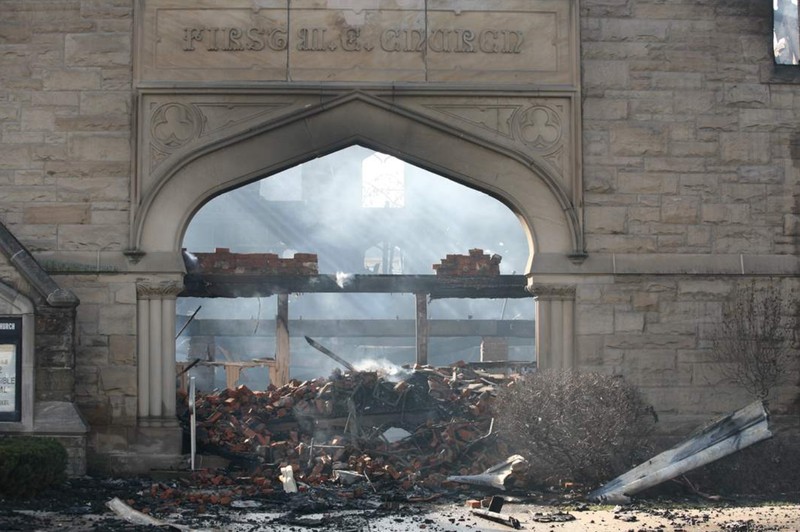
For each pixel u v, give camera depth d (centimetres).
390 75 1669
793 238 1698
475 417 1777
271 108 1662
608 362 1664
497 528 1198
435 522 1234
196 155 1650
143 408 1627
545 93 1670
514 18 1684
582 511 1317
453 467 1625
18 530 1138
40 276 1540
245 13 1669
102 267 1638
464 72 1673
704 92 1702
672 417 1662
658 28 1702
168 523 1212
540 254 1667
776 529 1173
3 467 1318
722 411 1669
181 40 1664
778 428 1652
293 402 1798
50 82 1664
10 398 1528
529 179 1677
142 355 1634
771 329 1670
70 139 1658
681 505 1356
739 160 1698
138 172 1647
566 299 1666
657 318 1673
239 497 1409
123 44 1666
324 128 1669
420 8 1678
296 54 1666
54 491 1412
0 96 1666
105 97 1661
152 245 1644
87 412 1628
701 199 1691
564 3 1686
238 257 2261
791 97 1714
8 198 1652
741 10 1712
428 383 1877
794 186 1705
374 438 1717
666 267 1677
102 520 1219
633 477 1434
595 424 1476
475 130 1669
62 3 1672
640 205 1681
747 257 1689
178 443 1623
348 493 1442
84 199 1650
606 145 1684
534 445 1481
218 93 1653
